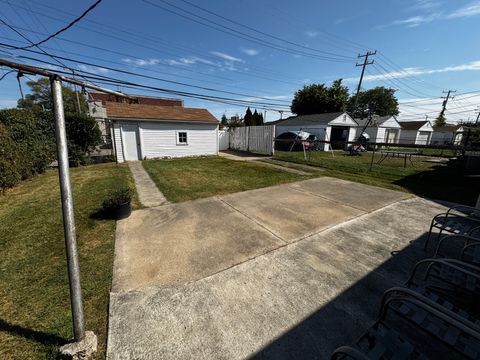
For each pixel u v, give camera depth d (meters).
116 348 1.65
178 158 12.66
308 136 18.38
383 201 5.04
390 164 11.23
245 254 2.89
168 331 1.80
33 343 1.67
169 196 5.39
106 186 6.19
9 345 1.65
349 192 5.77
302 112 32.53
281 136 19.05
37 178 7.29
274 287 2.30
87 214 4.15
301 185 6.50
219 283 2.36
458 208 3.04
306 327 1.84
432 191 5.90
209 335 1.77
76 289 1.51
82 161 10.34
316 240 3.27
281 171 8.65
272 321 1.90
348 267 2.63
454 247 3.06
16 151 6.30
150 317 1.92
